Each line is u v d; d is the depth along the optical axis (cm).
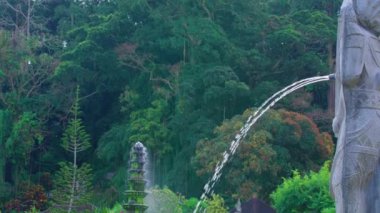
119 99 6025
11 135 5575
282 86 5462
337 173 1004
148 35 5697
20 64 5903
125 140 5341
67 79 5869
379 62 1008
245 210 3167
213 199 3734
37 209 5019
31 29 6594
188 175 4969
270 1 6203
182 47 5553
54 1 6775
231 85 5069
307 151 4700
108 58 5744
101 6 6331
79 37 6128
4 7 6656
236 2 5675
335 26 5609
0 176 5481
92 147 6016
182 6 5619
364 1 1005
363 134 988
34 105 5856
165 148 5194
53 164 5891
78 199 3991
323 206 3284
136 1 5656
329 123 5153
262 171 4425
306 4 6028
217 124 5231
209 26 5431
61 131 5959
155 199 3531
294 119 4722
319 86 5512
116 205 4416
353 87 1001
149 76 5672
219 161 4406
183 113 5222
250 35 5678
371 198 988
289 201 3356
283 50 5478
